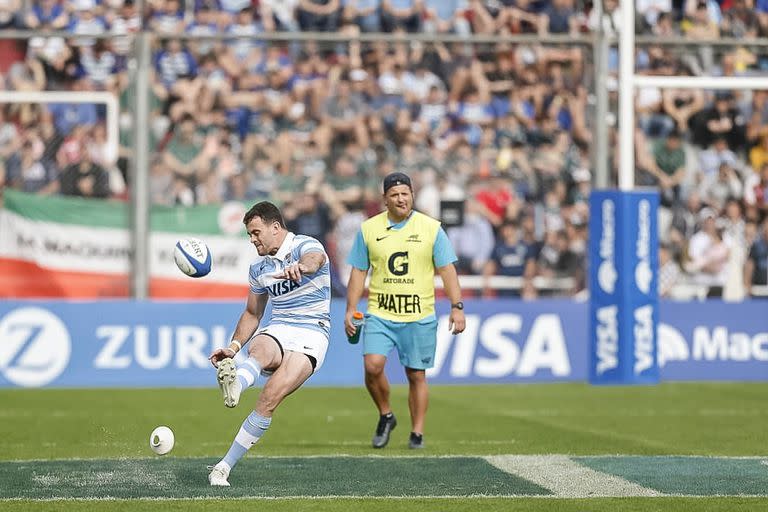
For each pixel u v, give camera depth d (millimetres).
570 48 65562
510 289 62969
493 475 30938
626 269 55625
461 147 63469
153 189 60438
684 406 50000
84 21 68000
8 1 67438
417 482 29734
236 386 27297
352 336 37031
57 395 53062
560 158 63906
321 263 28859
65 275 58812
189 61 65312
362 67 66875
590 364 56531
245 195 61406
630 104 55031
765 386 58156
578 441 38781
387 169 62594
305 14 68000
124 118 63125
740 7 65125
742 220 63188
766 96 64438
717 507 26516
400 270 36688
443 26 69562
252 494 27875
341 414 46938
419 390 36938
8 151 60750
